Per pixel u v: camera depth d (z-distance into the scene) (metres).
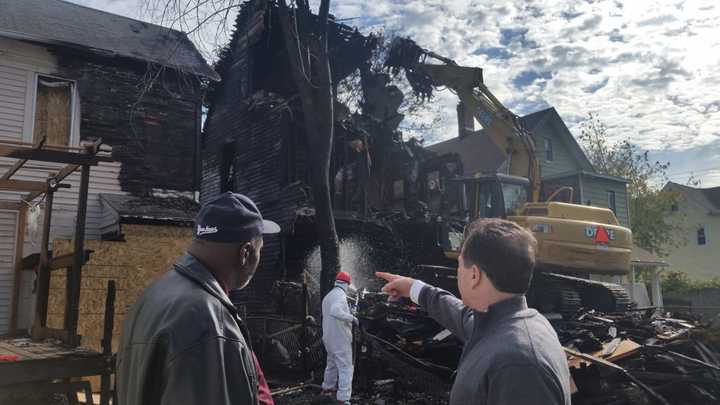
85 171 5.07
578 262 10.96
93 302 9.09
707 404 6.75
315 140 10.38
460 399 1.71
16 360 3.96
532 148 14.02
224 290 1.78
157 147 12.01
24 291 9.49
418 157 17.30
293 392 8.19
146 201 11.16
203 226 1.78
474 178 12.65
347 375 7.34
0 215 9.77
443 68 14.96
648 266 24.25
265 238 14.79
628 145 34.75
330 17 14.85
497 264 1.80
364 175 15.43
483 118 14.75
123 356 1.61
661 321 9.70
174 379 1.43
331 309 7.38
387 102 18.03
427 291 2.55
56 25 11.94
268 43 14.70
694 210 37.88
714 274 36.34
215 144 18.67
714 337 8.21
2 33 10.17
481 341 1.78
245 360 1.57
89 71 11.48
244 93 17.06
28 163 10.12
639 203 32.47
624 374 6.69
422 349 7.88
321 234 10.02
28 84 10.80
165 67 11.73
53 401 4.11
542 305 10.80
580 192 24.00
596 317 9.20
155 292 1.65
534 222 10.98
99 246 9.40
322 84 10.49
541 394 1.55
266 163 15.62
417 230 14.78
